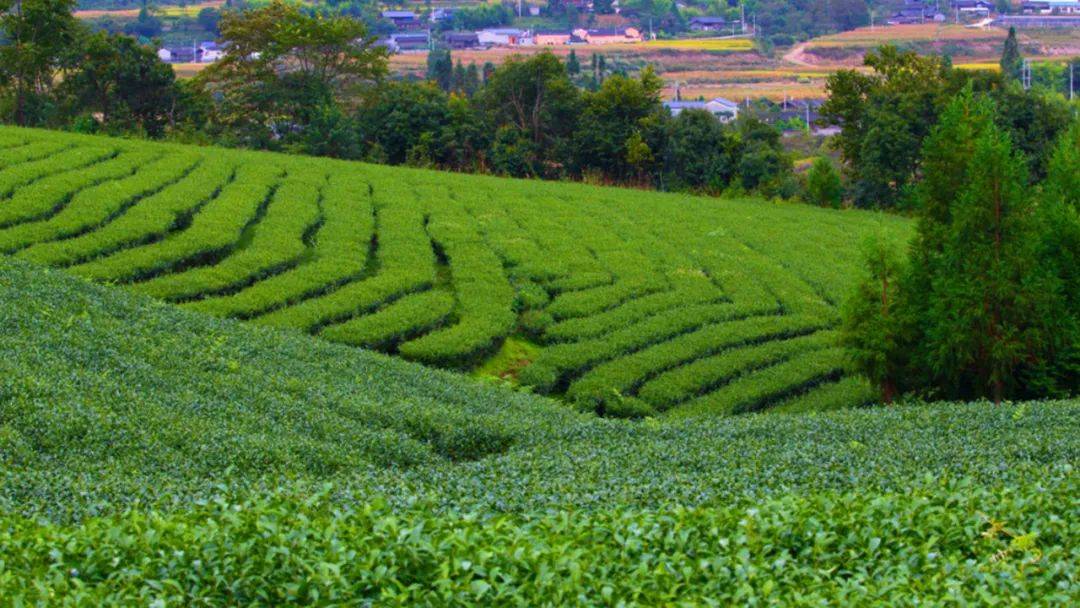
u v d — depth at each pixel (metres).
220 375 24.38
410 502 14.51
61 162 46.69
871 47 170.88
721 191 70.81
